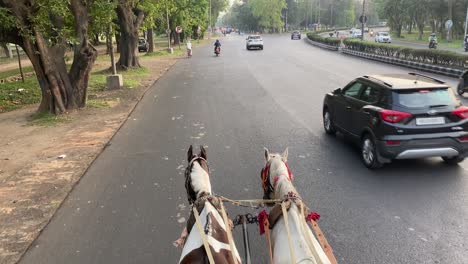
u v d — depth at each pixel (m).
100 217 7.23
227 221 4.02
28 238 6.60
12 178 9.30
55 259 5.98
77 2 16.39
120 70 31.05
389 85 8.88
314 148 10.70
